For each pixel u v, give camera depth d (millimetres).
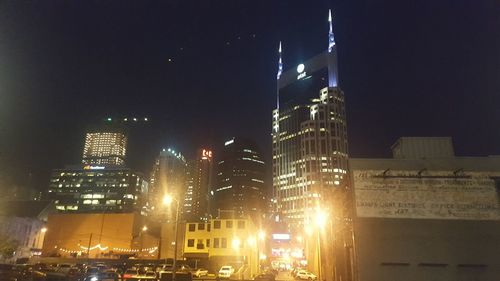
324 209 50094
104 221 100500
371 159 27391
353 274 27906
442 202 26094
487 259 24922
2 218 83562
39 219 97562
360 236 25766
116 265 63188
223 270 60125
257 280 45094
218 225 80812
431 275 24859
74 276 43719
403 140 29812
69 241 99812
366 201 26453
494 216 25656
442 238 25438
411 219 25891
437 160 26953
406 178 26719
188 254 78812
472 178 26391
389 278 24953
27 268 43156
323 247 54594
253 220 89750
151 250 96938
